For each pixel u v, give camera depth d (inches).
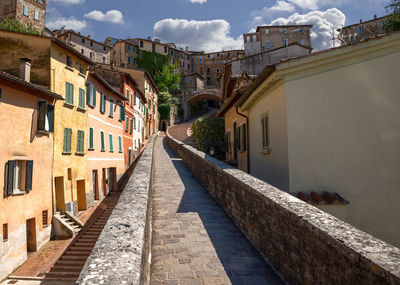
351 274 99.7
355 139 300.4
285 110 304.0
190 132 1739.7
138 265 94.8
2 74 470.9
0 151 488.4
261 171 421.1
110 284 80.6
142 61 2755.9
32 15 1780.3
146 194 196.9
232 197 272.7
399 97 303.3
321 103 303.0
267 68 301.6
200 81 2910.9
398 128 301.3
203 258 189.0
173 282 157.4
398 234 287.0
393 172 298.2
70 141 731.4
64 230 636.7
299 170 294.8
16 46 677.3
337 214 280.4
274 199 175.5
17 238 513.0
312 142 298.4
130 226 131.6
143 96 1713.8
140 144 1694.1
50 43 674.2
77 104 781.9
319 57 297.9
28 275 472.7
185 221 267.0
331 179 295.1
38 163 596.7
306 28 2546.8
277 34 2539.4
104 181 999.0
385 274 83.0
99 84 954.7
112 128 1092.5
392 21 875.4
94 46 2466.8
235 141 643.5
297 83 305.7
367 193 293.9
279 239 165.3
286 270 155.3
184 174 532.7
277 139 335.6
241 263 181.3
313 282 126.9
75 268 487.5
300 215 141.3
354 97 303.7
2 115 498.0
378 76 304.5
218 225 256.1
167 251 200.4
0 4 1721.2
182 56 3184.1
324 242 118.0
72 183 741.3
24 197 544.7
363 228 288.0
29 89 563.5
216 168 341.1
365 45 296.5
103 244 110.2
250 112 500.1
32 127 580.1
